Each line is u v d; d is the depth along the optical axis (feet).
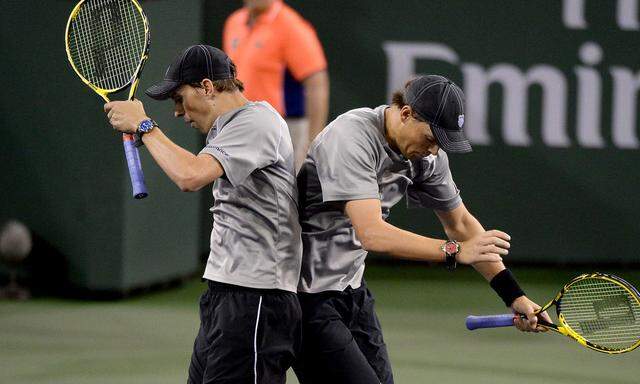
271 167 44.73
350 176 44.80
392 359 80.53
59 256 98.94
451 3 114.83
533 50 116.16
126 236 97.96
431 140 44.68
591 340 47.85
